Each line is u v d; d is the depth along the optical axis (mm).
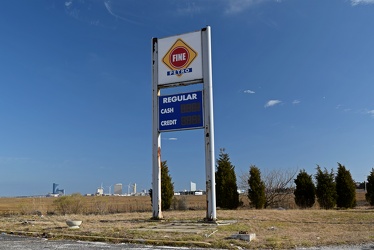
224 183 26891
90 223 16797
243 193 29500
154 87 18859
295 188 28297
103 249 10281
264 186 27578
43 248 10539
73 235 12750
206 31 18234
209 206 16703
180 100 18094
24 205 28828
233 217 18516
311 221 16594
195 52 18297
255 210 23984
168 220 17719
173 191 26672
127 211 26344
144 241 11328
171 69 18641
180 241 11078
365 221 16469
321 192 26938
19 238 12930
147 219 18391
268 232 13000
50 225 16281
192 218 18562
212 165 16969
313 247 10117
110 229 14039
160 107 18484
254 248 10148
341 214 20000
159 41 19141
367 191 28016
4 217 22453
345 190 27094
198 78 18000
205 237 11781
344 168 27719
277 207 28422
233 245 10438
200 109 17594
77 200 26125
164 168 26641
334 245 10359
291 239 11203
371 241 10875
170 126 18125
